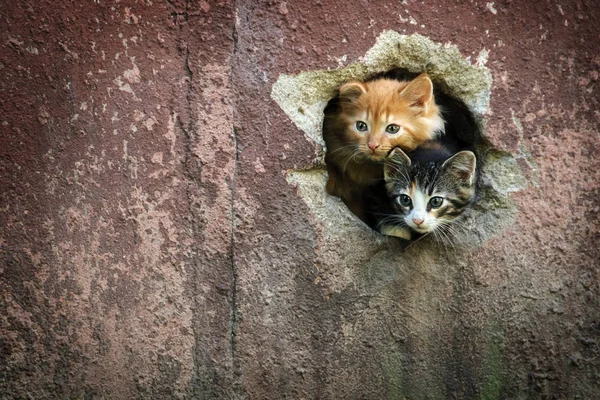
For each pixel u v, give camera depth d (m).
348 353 3.61
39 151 3.35
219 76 3.38
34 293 3.41
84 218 3.40
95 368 3.47
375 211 4.01
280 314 3.54
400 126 3.83
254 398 3.57
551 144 3.54
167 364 3.51
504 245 3.58
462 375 3.67
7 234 3.37
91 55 3.32
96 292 3.44
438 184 3.68
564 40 3.50
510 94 3.50
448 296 3.63
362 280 3.59
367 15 3.41
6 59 3.29
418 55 3.49
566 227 3.58
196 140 3.40
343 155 3.95
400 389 3.67
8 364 3.43
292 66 3.41
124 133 3.38
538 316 3.63
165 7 3.34
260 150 3.43
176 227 3.44
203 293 3.49
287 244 3.49
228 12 3.36
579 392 3.68
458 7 3.44
